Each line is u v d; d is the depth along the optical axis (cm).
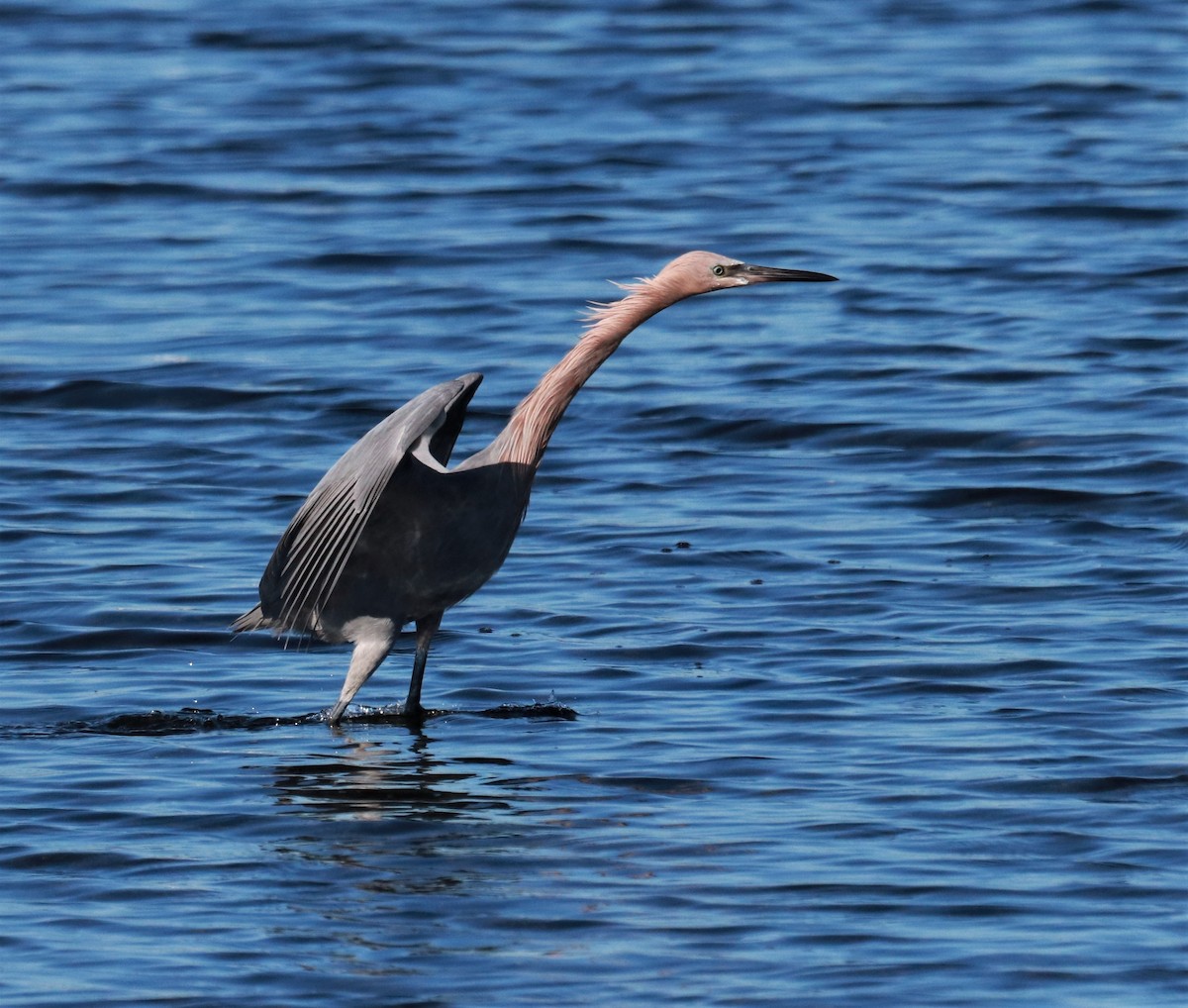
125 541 1611
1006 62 3475
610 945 892
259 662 1372
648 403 2003
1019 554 1566
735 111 3195
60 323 2250
